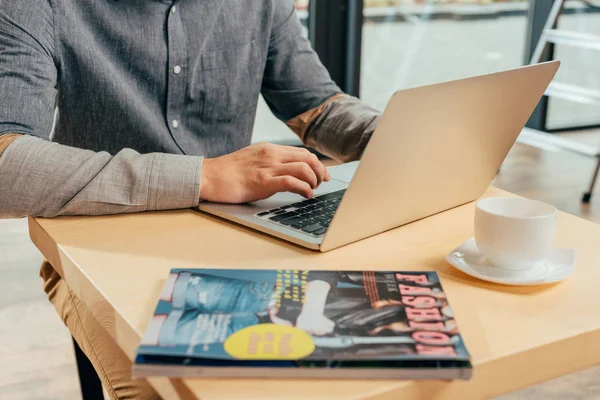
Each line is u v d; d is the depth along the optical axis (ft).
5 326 6.77
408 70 12.83
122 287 2.49
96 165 3.24
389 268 2.68
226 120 4.56
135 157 3.32
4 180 3.13
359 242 2.94
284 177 3.27
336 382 1.87
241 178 3.32
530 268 2.63
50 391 5.81
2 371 6.05
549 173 11.60
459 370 1.89
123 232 3.04
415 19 12.51
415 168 2.91
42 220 3.19
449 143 2.98
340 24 11.35
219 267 2.68
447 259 2.70
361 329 2.04
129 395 3.11
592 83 14.46
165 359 1.87
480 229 2.62
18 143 3.20
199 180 3.27
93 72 3.94
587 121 14.48
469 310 2.35
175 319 2.07
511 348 2.10
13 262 8.18
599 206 10.16
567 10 13.70
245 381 1.87
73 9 3.83
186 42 4.18
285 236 2.93
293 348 1.92
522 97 3.19
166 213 3.29
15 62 3.49
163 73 4.17
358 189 2.70
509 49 13.82
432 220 3.24
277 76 4.77
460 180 3.28
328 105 4.62
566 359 2.20
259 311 2.14
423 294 2.30
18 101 3.45
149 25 4.07
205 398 1.80
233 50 4.41
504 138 3.34
